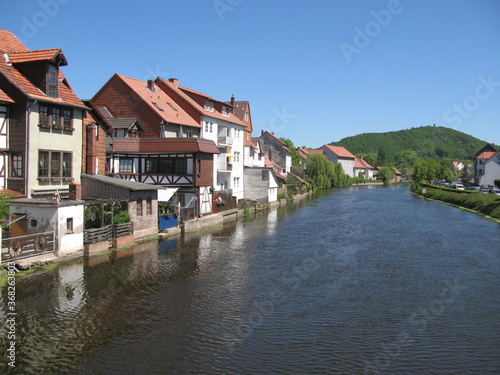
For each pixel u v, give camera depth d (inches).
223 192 1587.1
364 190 3634.4
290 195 2447.1
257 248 982.4
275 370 410.9
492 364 430.0
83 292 619.8
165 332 491.8
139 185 1020.5
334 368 416.8
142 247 947.3
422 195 2847.0
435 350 457.7
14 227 796.6
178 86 1738.4
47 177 897.5
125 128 1295.5
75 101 975.0
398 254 928.3
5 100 836.0
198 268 782.5
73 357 428.1
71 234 798.5
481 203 1830.7
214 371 406.6
